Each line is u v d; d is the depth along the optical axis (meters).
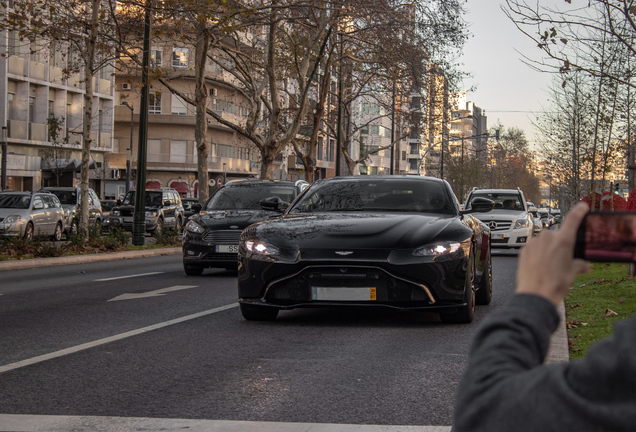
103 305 10.47
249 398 5.30
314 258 8.02
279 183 17.16
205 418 4.78
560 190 48.00
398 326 8.52
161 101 71.81
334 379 5.89
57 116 55.41
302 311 9.78
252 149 81.25
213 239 14.86
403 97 44.91
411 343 7.46
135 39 26.86
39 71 52.66
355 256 7.98
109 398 5.30
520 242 22.66
